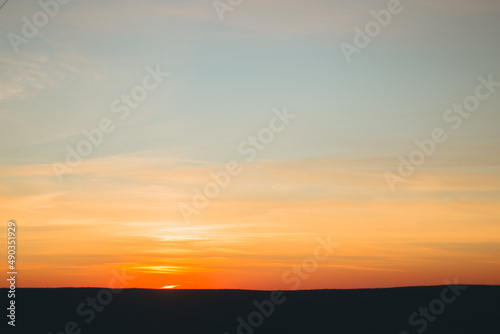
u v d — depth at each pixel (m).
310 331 40.59
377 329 41.56
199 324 42.25
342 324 42.50
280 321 43.72
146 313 44.47
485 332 40.25
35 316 42.06
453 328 41.41
